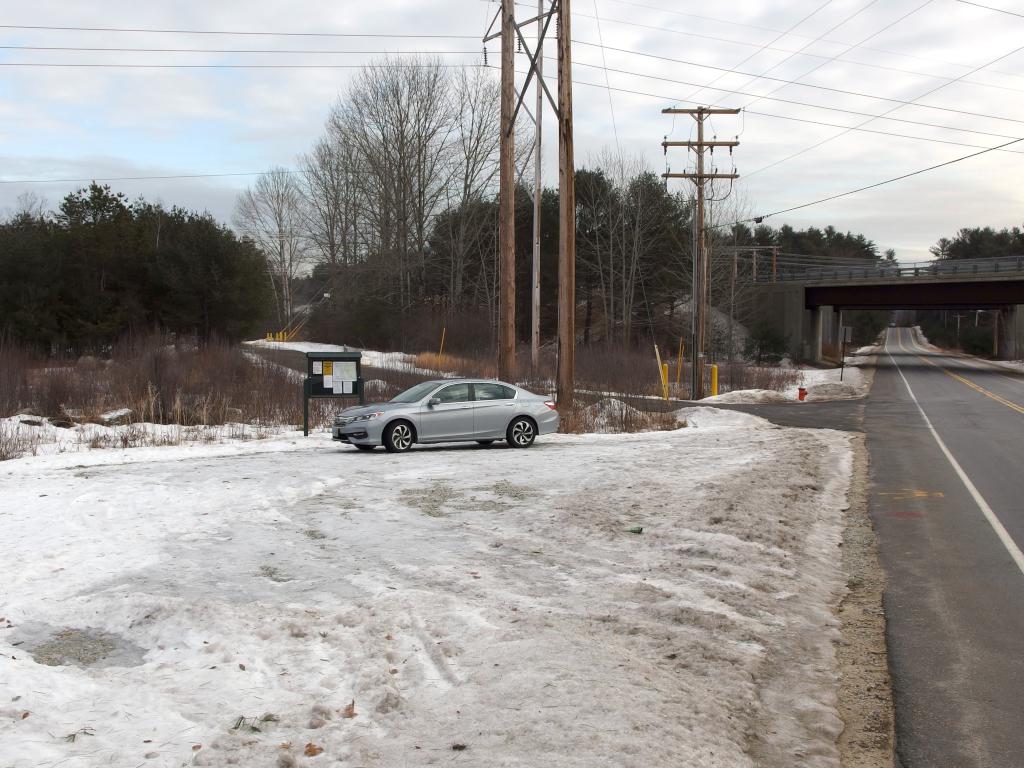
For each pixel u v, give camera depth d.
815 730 4.68
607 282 75.06
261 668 5.21
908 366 72.94
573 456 16.44
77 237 41.34
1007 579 7.93
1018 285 63.56
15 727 4.20
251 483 12.77
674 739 4.21
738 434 21.72
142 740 4.12
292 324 90.75
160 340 32.62
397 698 4.64
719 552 8.34
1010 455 17.67
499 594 6.89
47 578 7.37
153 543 8.77
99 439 18.64
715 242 64.88
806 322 76.19
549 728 4.25
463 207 62.12
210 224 45.31
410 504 11.09
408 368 42.22
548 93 23.47
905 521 10.72
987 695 5.21
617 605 6.64
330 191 73.75
